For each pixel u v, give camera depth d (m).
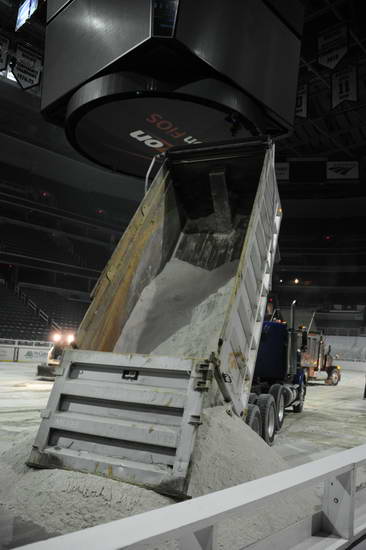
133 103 9.47
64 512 3.53
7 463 4.49
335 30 19.70
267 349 9.77
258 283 6.68
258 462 4.21
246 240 5.73
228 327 4.95
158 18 8.35
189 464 3.72
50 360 15.43
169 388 4.18
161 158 7.93
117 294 5.72
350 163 32.19
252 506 1.62
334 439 8.69
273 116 10.59
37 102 35.28
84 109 9.70
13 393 12.00
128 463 3.92
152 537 1.23
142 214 6.49
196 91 9.18
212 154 7.73
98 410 4.33
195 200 8.24
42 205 42.56
